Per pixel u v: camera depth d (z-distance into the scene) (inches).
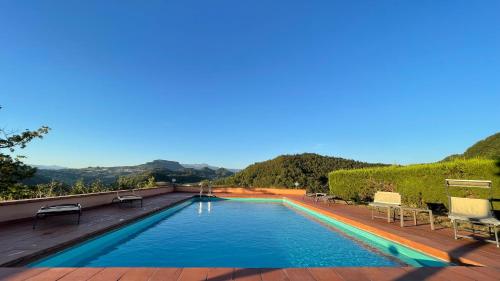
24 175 655.1
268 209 613.6
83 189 651.5
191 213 537.6
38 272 149.8
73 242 228.4
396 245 243.0
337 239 312.7
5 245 208.1
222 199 831.7
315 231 359.6
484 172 299.1
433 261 200.2
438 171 357.4
